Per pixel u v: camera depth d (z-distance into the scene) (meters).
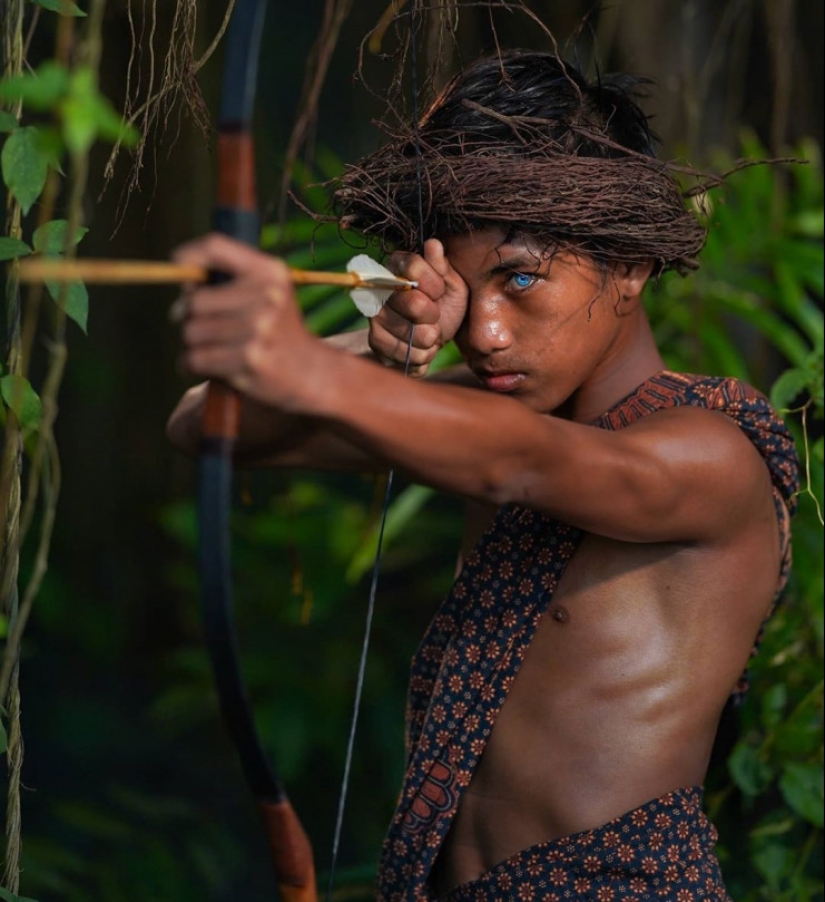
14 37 1.72
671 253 1.93
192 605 6.16
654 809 1.96
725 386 1.99
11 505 1.84
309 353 1.31
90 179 4.17
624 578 1.97
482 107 1.88
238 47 1.33
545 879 1.97
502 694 1.99
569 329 1.88
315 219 2.00
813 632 3.03
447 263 1.89
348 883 3.37
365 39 2.09
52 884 4.47
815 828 2.99
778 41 3.48
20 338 1.82
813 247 3.34
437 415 1.43
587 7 4.25
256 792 1.46
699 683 1.99
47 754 5.90
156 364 6.51
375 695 5.03
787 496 2.10
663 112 3.89
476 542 2.17
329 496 5.45
